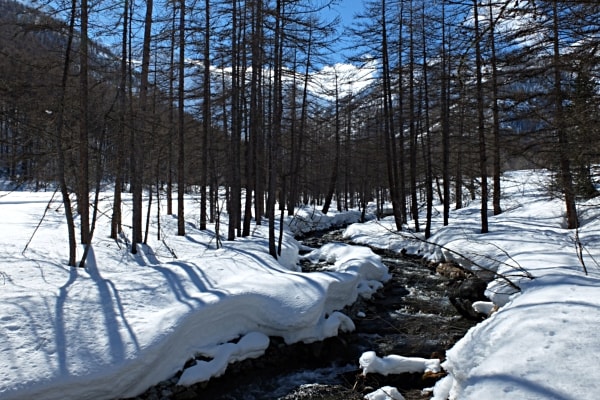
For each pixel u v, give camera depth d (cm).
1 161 884
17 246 981
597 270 738
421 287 1177
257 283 819
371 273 1180
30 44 847
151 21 1122
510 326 494
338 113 2459
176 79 1423
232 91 1375
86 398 519
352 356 752
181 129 1435
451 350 541
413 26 1684
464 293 959
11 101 807
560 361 389
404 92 1773
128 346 572
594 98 616
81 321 604
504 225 1434
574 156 681
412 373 647
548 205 1564
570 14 491
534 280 705
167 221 1725
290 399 616
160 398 575
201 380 615
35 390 485
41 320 588
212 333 693
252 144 1528
